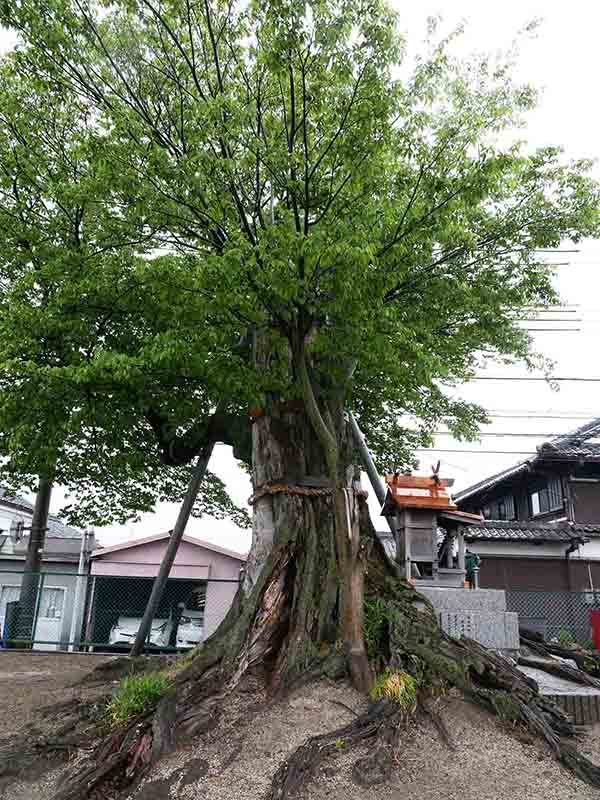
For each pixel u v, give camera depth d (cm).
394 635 761
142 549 2356
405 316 980
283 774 548
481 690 699
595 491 2244
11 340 988
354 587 744
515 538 2091
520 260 1099
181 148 905
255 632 767
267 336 952
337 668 723
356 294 699
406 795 542
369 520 931
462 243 1000
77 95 949
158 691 689
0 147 1081
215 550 2348
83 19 883
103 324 1084
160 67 923
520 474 2411
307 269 700
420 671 720
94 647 1616
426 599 873
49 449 1103
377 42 797
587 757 656
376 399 1485
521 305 1179
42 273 1010
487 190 816
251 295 743
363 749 595
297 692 700
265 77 885
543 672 1006
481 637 1016
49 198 1085
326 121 829
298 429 920
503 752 620
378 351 806
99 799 553
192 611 2222
